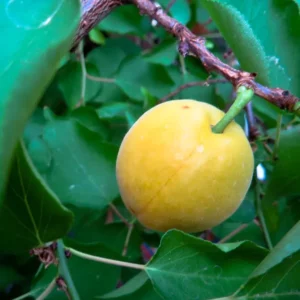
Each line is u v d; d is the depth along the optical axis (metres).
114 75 0.34
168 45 0.35
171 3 0.34
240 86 0.24
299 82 0.27
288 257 0.23
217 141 0.24
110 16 0.35
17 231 0.23
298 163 0.28
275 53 0.27
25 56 0.19
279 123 0.28
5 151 0.18
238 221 0.30
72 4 0.19
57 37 0.19
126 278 0.30
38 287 0.27
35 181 0.21
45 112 0.30
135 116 0.33
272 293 0.24
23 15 0.20
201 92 0.34
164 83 0.34
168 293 0.24
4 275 0.28
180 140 0.23
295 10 0.26
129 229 0.30
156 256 0.24
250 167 0.24
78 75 0.34
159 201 0.24
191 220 0.24
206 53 0.25
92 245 0.28
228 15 0.25
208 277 0.25
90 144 0.30
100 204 0.29
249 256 0.25
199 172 0.23
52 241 0.23
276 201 0.29
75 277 0.28
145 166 0.24
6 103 0.18
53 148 0.29
